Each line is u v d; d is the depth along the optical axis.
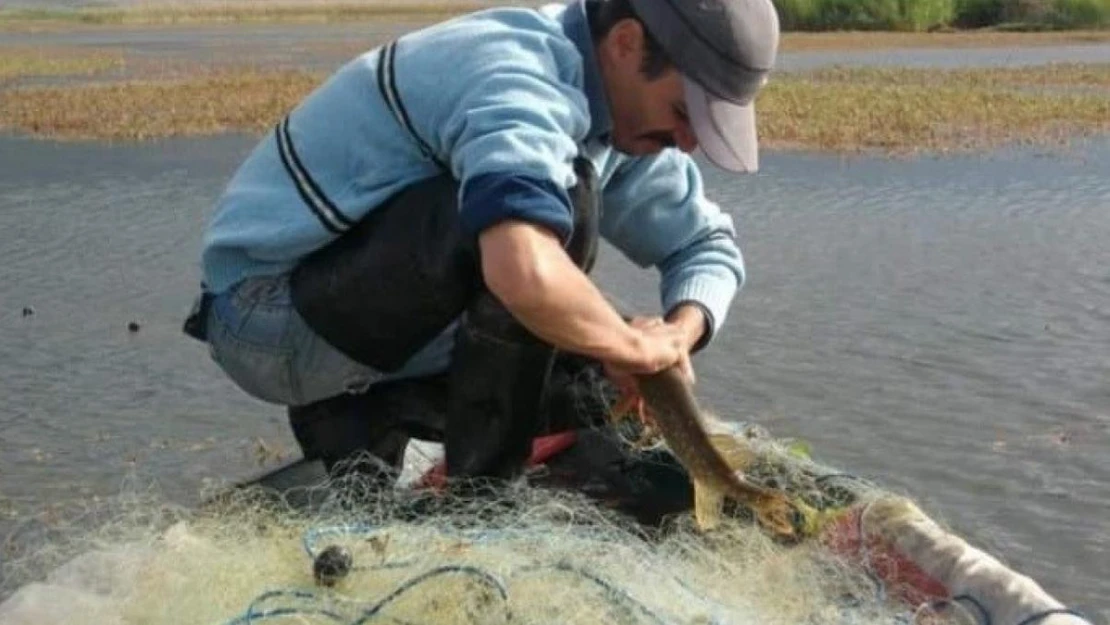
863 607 3.01
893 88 25.05
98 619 2.80
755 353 7.79
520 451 3.28
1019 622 2.90
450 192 3.18
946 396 7.08
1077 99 22.78
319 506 3.27
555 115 3.03
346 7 77.38
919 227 11.66
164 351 7.87
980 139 17.84
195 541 2.93
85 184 14.23
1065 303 8.94
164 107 22.03
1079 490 5.86
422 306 3.24
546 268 2.88
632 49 3.18
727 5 3.13
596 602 2.71
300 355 3.43
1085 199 12.99
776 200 13.01
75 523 4.79
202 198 13.37
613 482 3.54
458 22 3.24
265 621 2.66
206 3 90.19
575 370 3.59
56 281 9.69
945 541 3.16
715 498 3.21
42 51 39.88
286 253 3.34
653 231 3.78
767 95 23.23
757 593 2.98
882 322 8.47
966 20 51.78
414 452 3.81
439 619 2.67
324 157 3.29
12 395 7.10
